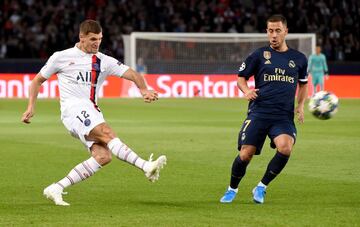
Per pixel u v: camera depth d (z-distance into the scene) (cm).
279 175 3167
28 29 10500
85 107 2409
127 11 11000
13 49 10019
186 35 9681
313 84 8988
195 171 3281
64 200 2531
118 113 6775
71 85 2420
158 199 2572
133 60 9575
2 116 6356
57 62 2423
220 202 2509
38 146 4203
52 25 10431
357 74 9706
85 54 2436
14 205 2420
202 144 4322
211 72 9706
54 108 7388
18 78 9200
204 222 2133
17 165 3447
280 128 2456
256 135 2464
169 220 2161
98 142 2406
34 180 3016
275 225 2091
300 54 2505
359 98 9538
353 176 3147
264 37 9788
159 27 11000
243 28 11031
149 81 9600
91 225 2083
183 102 8475
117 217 2205
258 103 2480
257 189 2489
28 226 2066
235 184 2516
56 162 3553
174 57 9675
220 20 11081
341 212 2305
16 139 4575
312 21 11069
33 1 10938
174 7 11212
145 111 7038
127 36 9694
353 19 11031
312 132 5047
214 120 6038
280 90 2466
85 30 2416
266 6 11294
